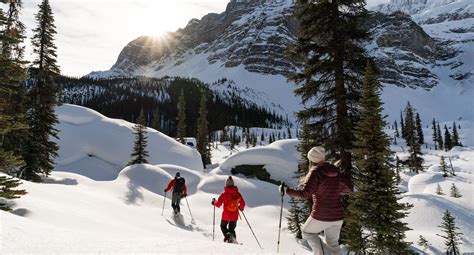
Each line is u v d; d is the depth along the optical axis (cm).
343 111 1456
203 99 7931
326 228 461
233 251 675
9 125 1282
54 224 1033
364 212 1372
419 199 5488
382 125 1379
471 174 8988
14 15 1537
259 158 4725
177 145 5853
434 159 12975
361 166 1405
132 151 5312
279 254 684
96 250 545
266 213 3067
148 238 786
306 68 1515
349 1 1408
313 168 471
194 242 750
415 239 4081
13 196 1134
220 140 17675
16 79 1298
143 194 2525
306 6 1473
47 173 2838
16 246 498
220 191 3703
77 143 5138
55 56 2945
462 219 4825
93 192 2186
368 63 1383
